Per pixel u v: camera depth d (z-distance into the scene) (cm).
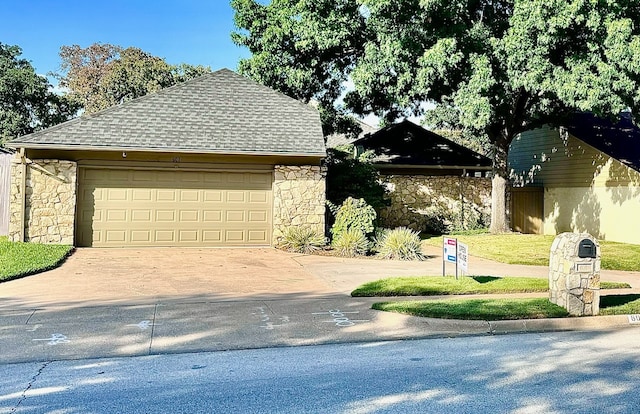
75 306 765
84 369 520
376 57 1556
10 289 880
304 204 1508
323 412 411
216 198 1484
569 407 424
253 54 1945
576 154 2066
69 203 1381
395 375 506
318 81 1945
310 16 1664
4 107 3219
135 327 666
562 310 743
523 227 2245
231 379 492
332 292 905
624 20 1273
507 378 498
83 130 1364
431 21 1530
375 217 1507
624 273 1211
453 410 416
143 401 433
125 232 1431
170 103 1523
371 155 1902
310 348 605
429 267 1212
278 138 1470
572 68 1383
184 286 941
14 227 1364
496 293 900
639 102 1400
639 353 591
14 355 558
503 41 1442
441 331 680
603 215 1919
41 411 410
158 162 1436
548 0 1300
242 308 775
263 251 1427
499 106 1675
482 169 2220
